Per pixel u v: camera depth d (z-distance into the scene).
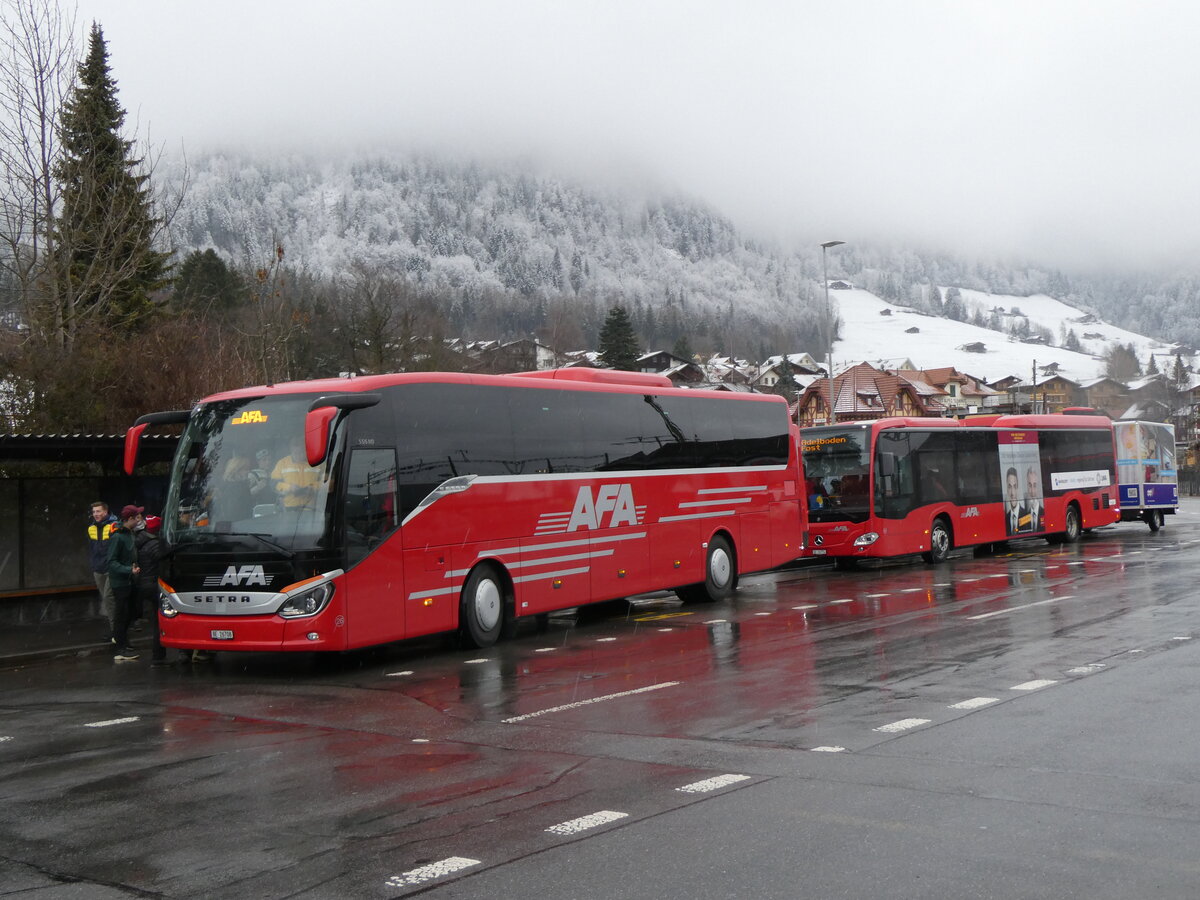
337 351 54.28
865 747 8.91
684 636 16.55
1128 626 15.60
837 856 6.28
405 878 6.12
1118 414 141.12
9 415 22.77
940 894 5.66
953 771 8.10
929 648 14.20
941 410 115.06
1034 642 14.38
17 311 24.59
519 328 193.88
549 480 17.30
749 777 8.08
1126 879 5.81
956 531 29.08
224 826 7.25
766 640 15.65
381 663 14.97
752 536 22.25
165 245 35.66
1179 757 8.38
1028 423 32.88
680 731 9.76
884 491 26.78
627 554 18.83
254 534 13.82
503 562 16.30
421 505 14.92
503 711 11.11
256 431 14.30
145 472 21.42
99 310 26.08
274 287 33.78
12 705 12.77
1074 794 7.43
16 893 6.09
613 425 18.81
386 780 8.37
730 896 5.71
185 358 26.56
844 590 22.75
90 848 6.88
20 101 23.66
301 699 12.43
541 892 5.84
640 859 6.32
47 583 20.22
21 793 8.41
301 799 7.88
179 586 14.22
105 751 9.91
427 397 15.29
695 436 20.88
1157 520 42.50
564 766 8.61
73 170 24.88
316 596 13.53
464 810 7.44
